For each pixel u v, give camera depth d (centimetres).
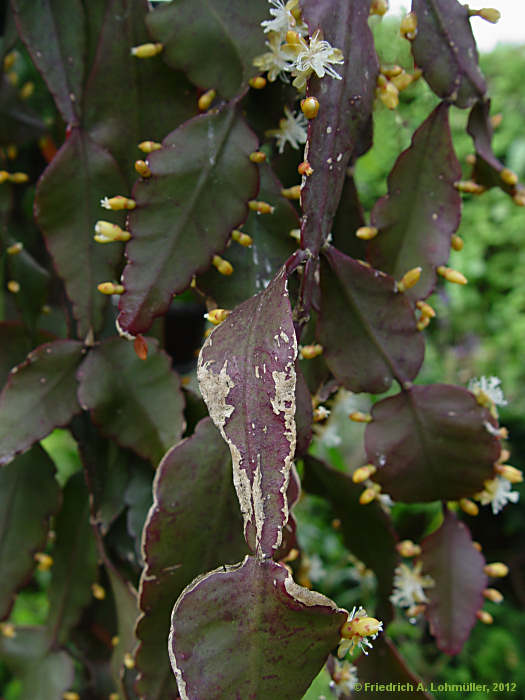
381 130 36
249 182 26
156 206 25
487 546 93
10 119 39
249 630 20
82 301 28
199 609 20
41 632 34
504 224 96
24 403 28
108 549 32
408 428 27
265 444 20
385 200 28
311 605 19
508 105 93
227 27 26
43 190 28
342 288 26
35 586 78
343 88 24
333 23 24
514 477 28
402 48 30
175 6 27
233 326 21
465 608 29
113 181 28
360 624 20
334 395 35
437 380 74
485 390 28
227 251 28
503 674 75
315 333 28
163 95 28
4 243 33
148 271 25
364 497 28
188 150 25
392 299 27
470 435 27
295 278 27
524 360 95
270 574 19
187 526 25
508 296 98
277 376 20
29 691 34
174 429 28
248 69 26
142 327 25
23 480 32
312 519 76
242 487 19
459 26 27
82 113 28
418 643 74
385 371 27
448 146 27
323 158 23
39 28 29
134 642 29
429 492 28
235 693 19
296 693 20
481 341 98
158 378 29
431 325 74
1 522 31
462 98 27
